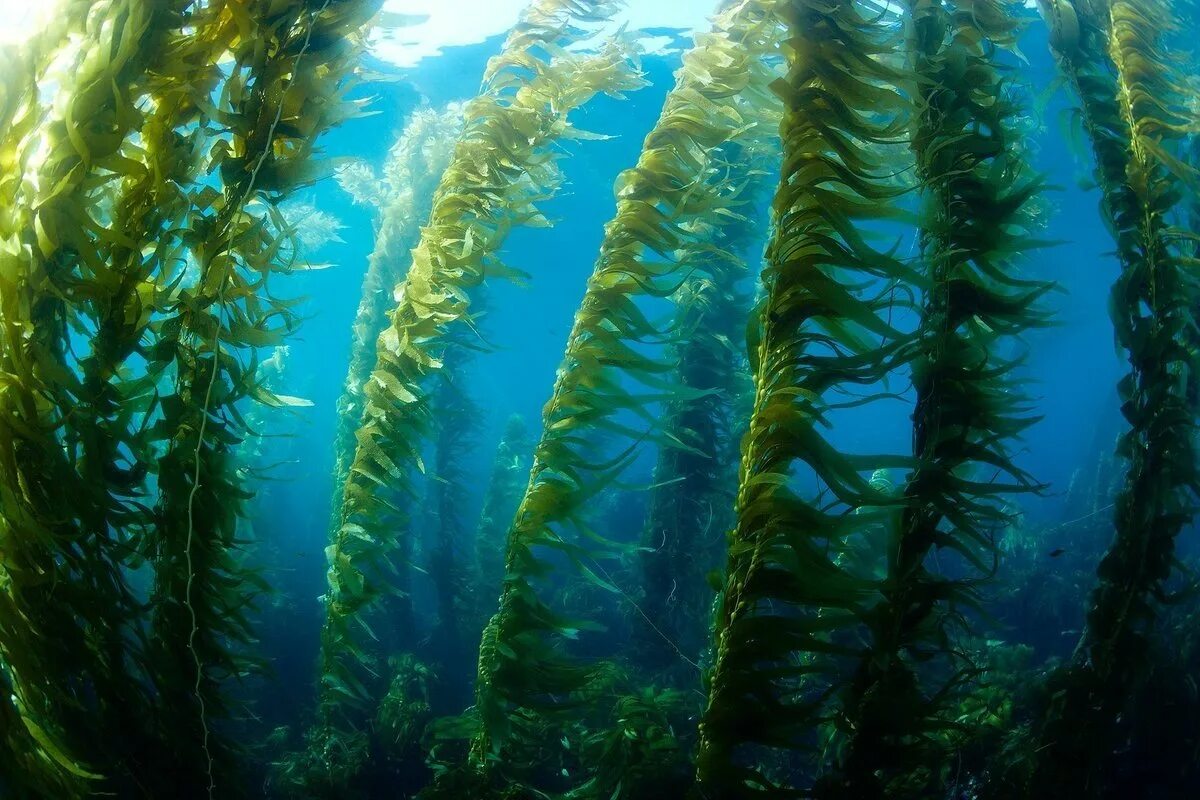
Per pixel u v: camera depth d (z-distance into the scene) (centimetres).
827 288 167
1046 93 252
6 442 158
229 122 165
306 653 543
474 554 604
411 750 395
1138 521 246
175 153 165
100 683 192
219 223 169
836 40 175
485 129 269
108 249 166
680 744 315
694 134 224
